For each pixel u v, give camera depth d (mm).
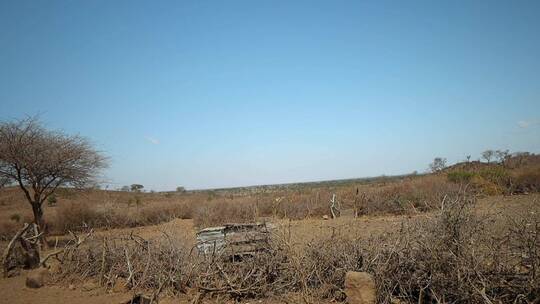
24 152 15203
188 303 7594
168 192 66188
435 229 6840
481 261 6160
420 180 27938
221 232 9242
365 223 15758
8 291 9250
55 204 31734
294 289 7805
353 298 6453
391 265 6875
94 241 11320
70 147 16250
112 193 42906
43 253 13805
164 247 9414
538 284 5668
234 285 7703
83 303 8000
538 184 24672
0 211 29609
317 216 21844
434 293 5996
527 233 6582
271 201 23188
